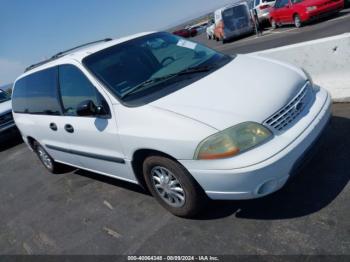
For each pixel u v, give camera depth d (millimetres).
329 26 12508
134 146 3365
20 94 5754
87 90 3893
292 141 2865
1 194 6039
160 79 3621
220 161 2816
